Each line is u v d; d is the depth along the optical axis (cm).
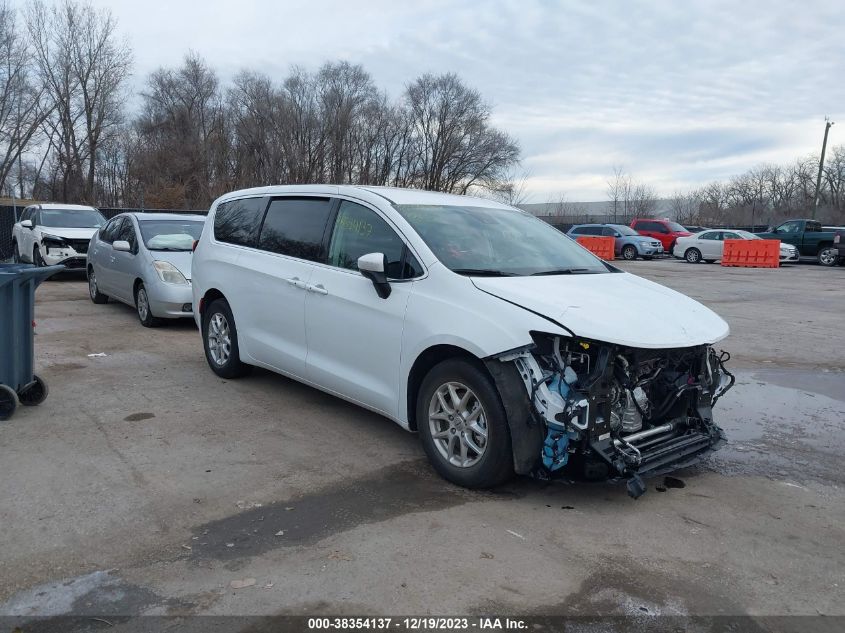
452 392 426
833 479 461
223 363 671
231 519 379
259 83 5353
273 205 621
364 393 492
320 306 527
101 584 313
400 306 456
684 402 448
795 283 1889
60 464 453
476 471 412
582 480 392
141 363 748
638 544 360
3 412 541
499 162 5950
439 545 353
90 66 4781
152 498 404
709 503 416
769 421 594
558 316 386
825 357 860
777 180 6612
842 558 351
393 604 300
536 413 385
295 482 432
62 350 805
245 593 306
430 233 478
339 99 5425
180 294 921
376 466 462
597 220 5781
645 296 458
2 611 291
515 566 334
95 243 1185
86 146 4922
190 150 4981
